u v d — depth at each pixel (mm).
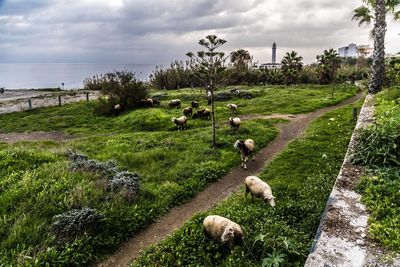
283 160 13781
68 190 9797
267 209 8383
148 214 9312
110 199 9602
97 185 10305
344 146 14750
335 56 54500
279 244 5996
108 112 28797
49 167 11609
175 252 7223
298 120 23641
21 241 7383
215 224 7219
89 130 24391
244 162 13422
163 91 46469
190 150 15477
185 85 52594
